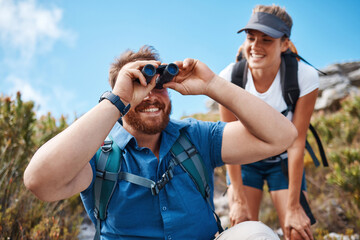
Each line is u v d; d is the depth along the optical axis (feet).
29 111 13.19
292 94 8.27
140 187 5.27
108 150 5.32
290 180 8.54
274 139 5.46
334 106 38.01
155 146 5.78
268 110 5.42
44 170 4.33
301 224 8.44
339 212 13.80
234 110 5.44
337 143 20.08
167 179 5.32
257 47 8.18
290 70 8.27
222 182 17.03
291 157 8.48
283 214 9.06
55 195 4.60
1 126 12.82
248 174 9.50
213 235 5.64
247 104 5.37
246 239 4.81
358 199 13.38
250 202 9.54
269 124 5.37
